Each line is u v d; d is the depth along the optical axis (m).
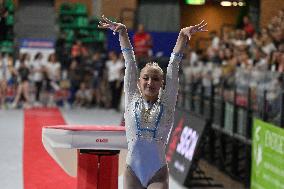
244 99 17.45
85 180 10.16
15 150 20.42
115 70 33.72
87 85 35.31
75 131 9.73
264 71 17.41
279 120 14.84
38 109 33.72
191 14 43.16
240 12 39.72
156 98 8.50
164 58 33.16
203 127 15.71
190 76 25.48
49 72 35.00
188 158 15.95
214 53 28.48
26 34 42.69
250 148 16.33
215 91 20.12
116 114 32.22
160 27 42.12
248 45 27.12
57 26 42.81
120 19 40.50
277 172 13.08
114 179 10.25
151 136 8.37
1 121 28.11
